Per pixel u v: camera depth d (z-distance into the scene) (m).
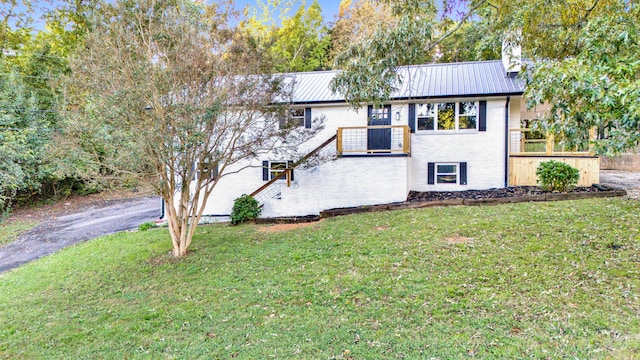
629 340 3.33
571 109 4.19
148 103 6.05
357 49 8.06
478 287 4.67
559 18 6.65
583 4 6.28
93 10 7.12
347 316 4.19
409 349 3.42
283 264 6.21
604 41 4.18
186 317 4.52
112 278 6.42
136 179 6.56
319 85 13.48
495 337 3.52
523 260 5.43
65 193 18.02
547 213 7.84
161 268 6.67
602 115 3.77
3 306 5.57
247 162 12.04
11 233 11.99
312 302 4.65
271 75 7.68
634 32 4.00
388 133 12.35
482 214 8.30
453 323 3.84
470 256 5.77
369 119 12.37
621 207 7.80
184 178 7.16
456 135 12.05
